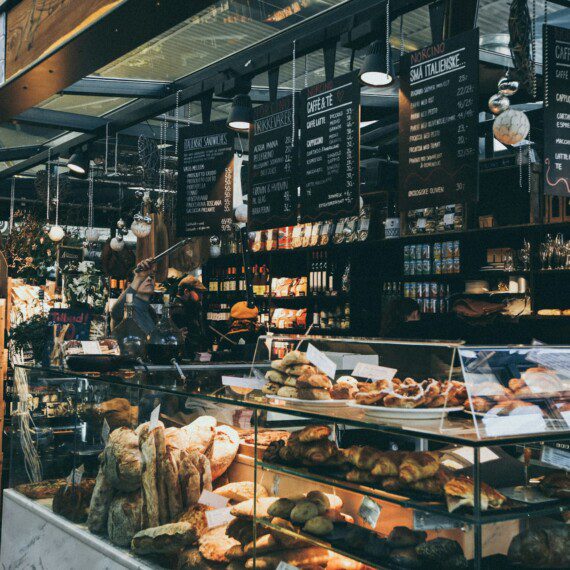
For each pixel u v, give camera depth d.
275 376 2.41
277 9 4.38
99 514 2.86
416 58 3.51
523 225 5.69
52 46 3.61
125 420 2.92
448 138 3.35
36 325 3.98
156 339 3.49
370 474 1.91
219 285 9.59
